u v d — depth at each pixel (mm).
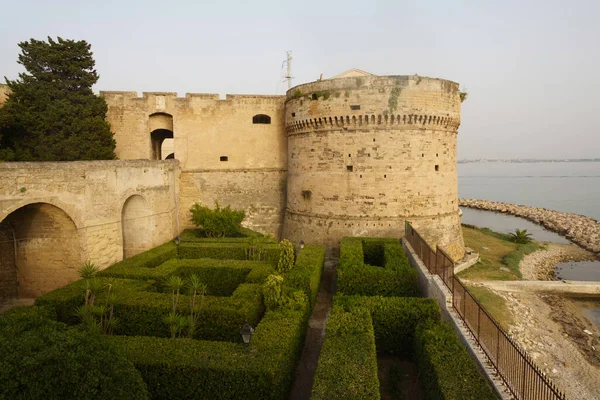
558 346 17562
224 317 14117
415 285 19141
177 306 14484
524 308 21750
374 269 19594
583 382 14766
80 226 21094
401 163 28438
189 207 36469
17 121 27000
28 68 29219
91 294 15352
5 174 17672
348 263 20672
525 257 36625
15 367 7207
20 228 21219
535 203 95062
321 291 22375
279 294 15094
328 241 29625
